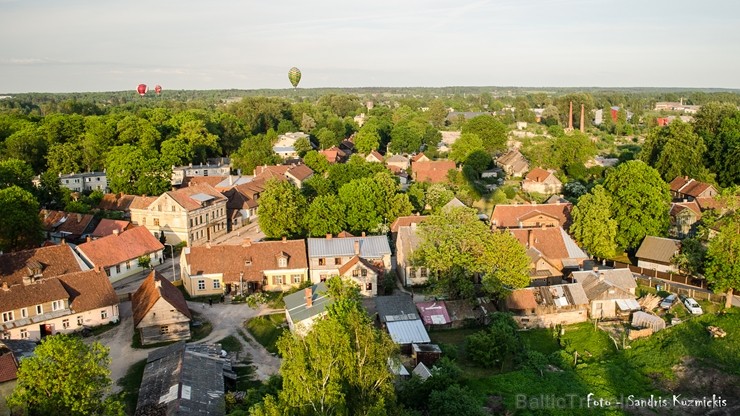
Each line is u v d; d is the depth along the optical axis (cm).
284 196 10325
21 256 8075
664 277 8744
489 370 6444
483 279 7600
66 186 13700
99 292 7644
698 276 8481
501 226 10306
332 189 12488
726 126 13950
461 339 7150
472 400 5225
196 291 8544
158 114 19950
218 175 15862
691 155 12988
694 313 7456
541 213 10269
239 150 17100
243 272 8625
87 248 9044
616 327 7444
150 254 9862
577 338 7225
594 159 17625
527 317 7506
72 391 4425
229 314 7906
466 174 15262
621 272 8181
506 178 16725
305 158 16825
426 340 6831
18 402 4388
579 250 9150
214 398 5388
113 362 6638
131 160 12850
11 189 9394
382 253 9050
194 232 10975
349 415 4162
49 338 4547
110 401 4591
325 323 4322
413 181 15525
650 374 6309
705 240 8838
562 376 6259
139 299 7619
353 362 4238
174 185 14400
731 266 7338
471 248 7762
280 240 9875
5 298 6950
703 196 11656
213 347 6519
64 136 16738
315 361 4128
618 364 6544
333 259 8894
